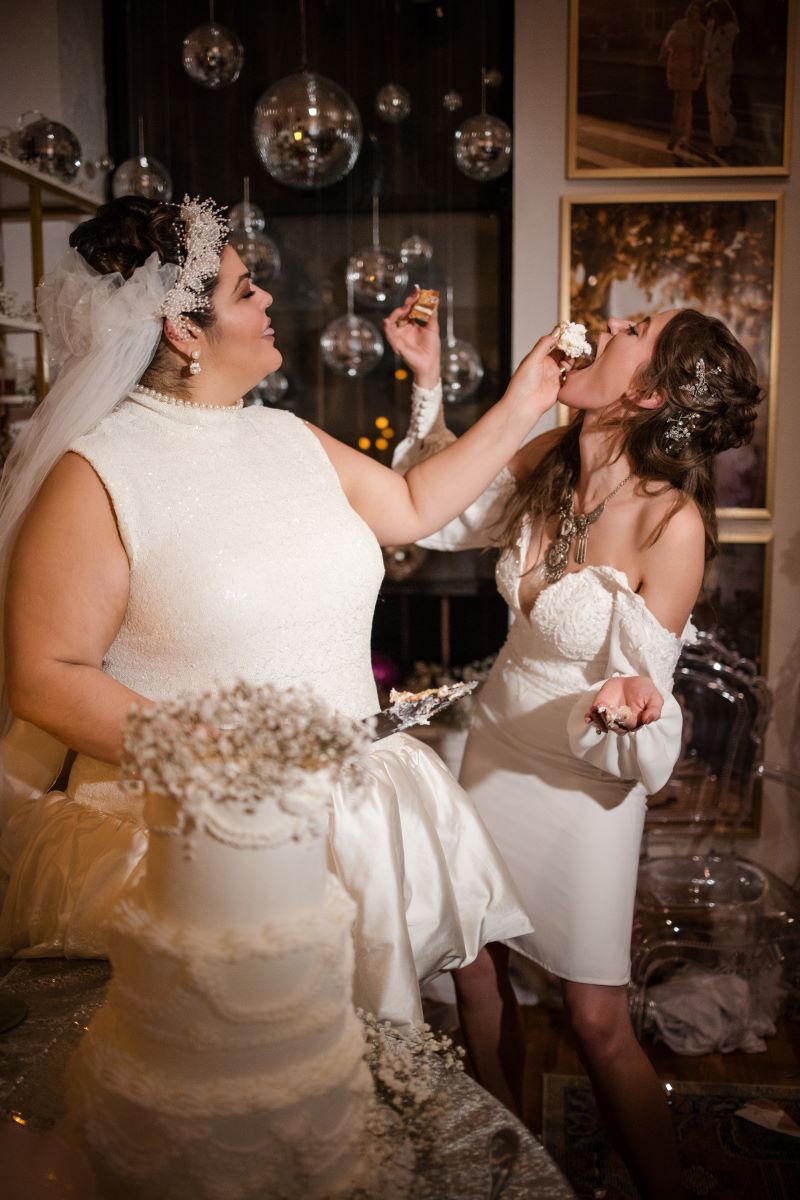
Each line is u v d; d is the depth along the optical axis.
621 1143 2.08
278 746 0.98
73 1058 1.11
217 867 0.97
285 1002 0.97
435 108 3.83
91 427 1.57
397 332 2.31
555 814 2.10
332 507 1.68
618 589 1.96
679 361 1.98
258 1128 0.97
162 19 3.85
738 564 3.61
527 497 2.24
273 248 3.36
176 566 1.50
